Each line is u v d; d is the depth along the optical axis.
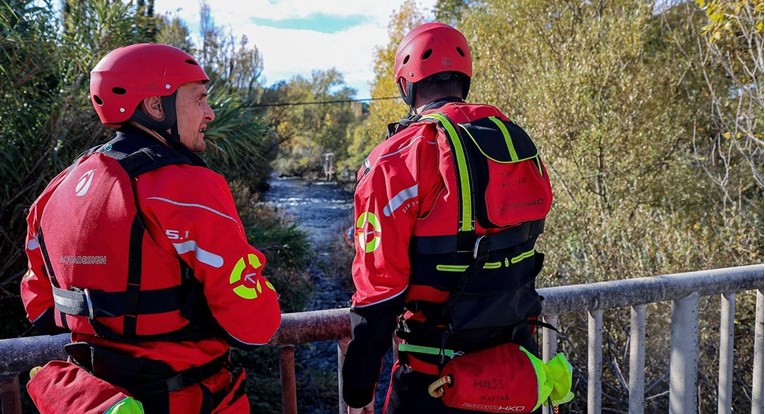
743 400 5.31
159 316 1.27
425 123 1.47
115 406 1.19
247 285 1.29
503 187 1.43
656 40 11.84
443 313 1.44
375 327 1.40
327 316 1.82
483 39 12.66
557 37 11.27
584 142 8.79
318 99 52.59
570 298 2.06
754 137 6.95
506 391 1.42
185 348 1.32
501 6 12.77
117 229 1.23
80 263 1.26
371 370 1.42
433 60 1.59
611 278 6.60
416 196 1.40
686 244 6.15
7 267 5.45
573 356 5.91
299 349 8.86
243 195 9.05
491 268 1.44
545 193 1.51
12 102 5.32
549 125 9.09
